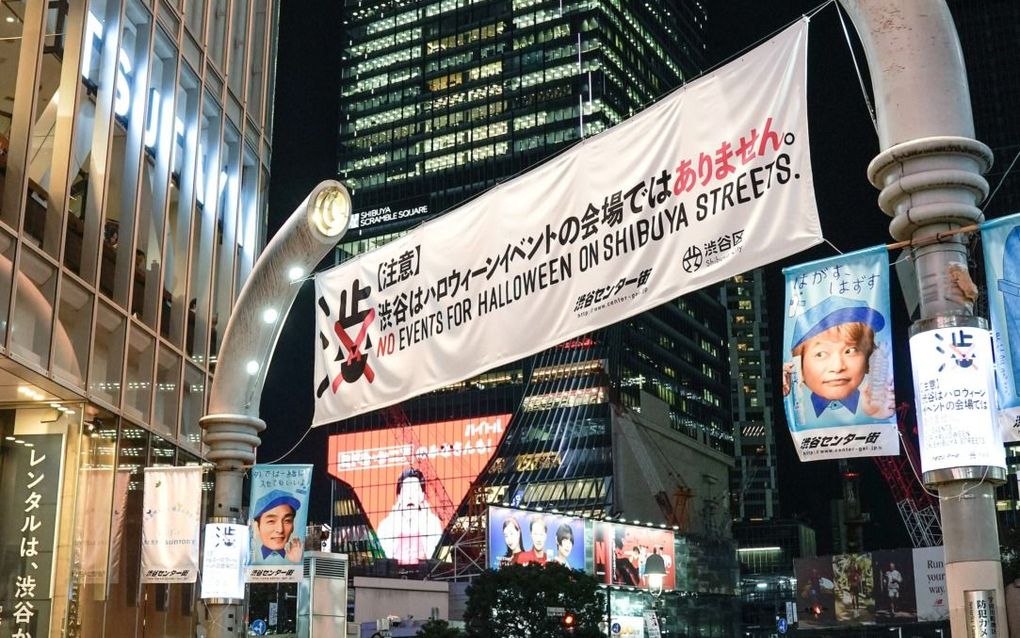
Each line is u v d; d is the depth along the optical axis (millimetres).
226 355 14594
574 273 10383
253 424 14719
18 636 24062
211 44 32469
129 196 26797
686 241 9281
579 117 183250
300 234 13695
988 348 7715
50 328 23125
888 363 8031
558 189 10750
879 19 8406
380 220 196750
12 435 25422
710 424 195375
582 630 76688
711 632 134875
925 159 8047
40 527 24750
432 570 161875
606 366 168125
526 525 109000
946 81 8172
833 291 8406
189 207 30266
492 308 11344
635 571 121125
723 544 143875
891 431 7938
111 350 25938
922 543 158000
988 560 7465
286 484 14742
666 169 9602
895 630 108625
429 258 12367
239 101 34594
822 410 8250
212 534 14312
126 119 26969
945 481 7652
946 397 7695
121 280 26406
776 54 8891
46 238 23406
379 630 88750
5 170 22359
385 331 12867
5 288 21594
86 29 25031
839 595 99375
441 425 179875
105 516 25547
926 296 8008
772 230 8594
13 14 23641
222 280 33000
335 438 188750
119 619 25734
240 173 34344
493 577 78750
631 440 167000
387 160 199750
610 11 191000
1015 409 7570
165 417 28734
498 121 191125
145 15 27828
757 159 8820
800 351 8469
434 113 198250
